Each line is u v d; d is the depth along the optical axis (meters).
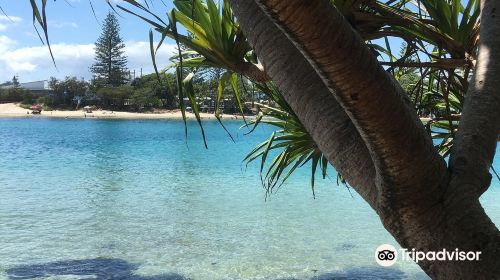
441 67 2.80
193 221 12.12
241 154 27.73
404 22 2.73
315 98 1.88
